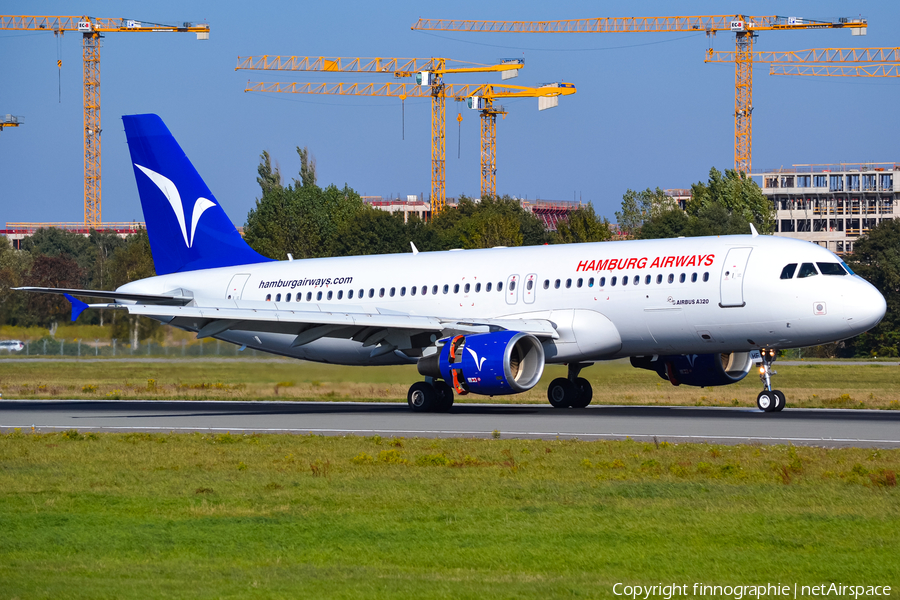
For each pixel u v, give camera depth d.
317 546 54.91
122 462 86.19
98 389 185.50
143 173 164.75
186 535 57.56
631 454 86.06
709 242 126.44
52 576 48.75
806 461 80.50
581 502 65.62
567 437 99.81
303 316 131.12
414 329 134.38
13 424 122.62
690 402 150.50
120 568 50.44
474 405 149.50
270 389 177.50
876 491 68.00
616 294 127.44
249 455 89.31
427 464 82.12
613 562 51.03
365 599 44.38
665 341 127.12
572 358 130.25
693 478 74.50
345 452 90.12
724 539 55.44
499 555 52.56
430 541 55.66
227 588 46.22
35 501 68.12
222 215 162.38
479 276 138.25
